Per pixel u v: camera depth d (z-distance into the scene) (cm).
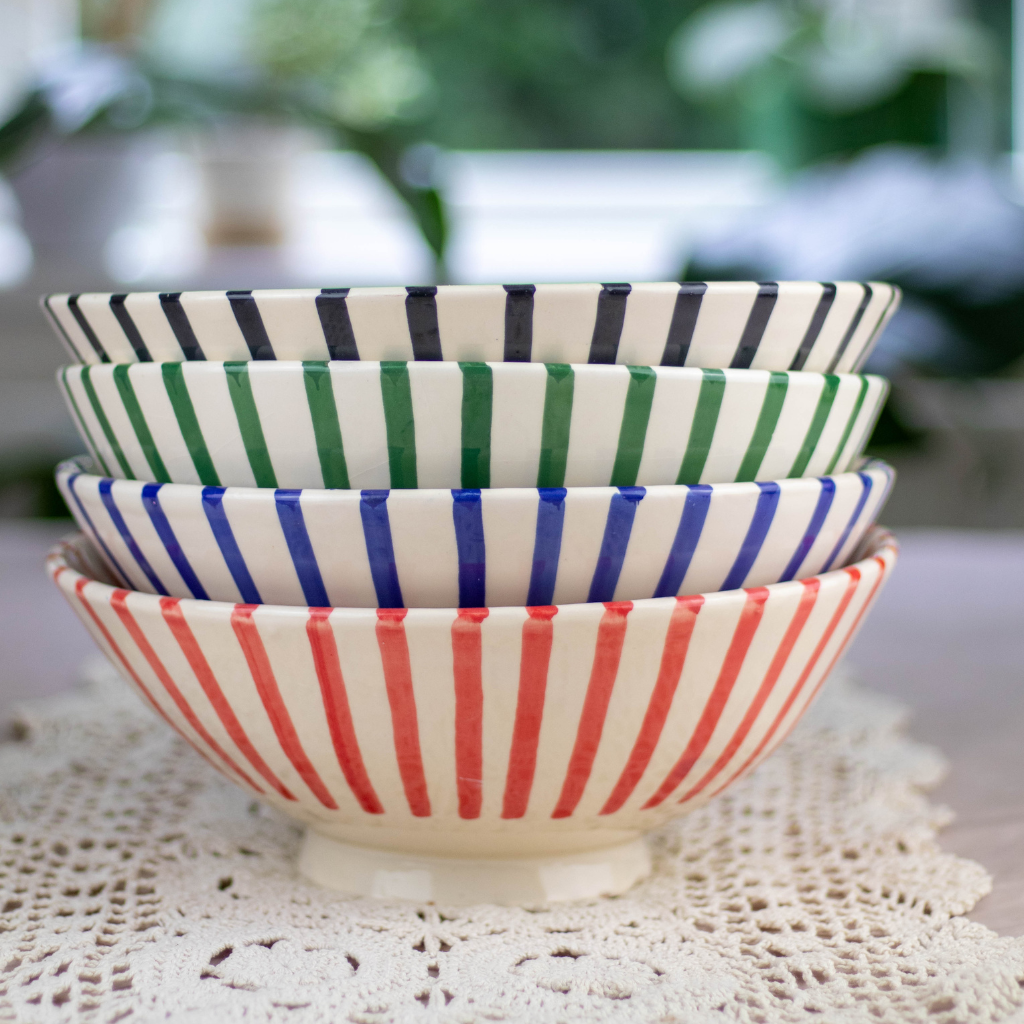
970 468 155
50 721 59
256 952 34
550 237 211
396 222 202
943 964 34
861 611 38
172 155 175
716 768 37
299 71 171
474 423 32
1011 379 153
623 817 37
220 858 43
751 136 174
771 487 34
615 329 32
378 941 35
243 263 179
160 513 34
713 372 33
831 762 53
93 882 40
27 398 170
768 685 35
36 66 202
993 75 160
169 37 176
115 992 32
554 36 189
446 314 32
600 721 33
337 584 33
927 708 62
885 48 162
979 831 45
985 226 130
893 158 149
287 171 178
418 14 181
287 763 35
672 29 193
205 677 34
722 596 32
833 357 37
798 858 43
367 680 32
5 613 85
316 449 33
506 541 32
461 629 31
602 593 33
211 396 33
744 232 147
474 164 208
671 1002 31
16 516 133
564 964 34
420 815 36
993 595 89
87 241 172
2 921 37
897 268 129
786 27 168
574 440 32
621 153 210
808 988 33
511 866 39
